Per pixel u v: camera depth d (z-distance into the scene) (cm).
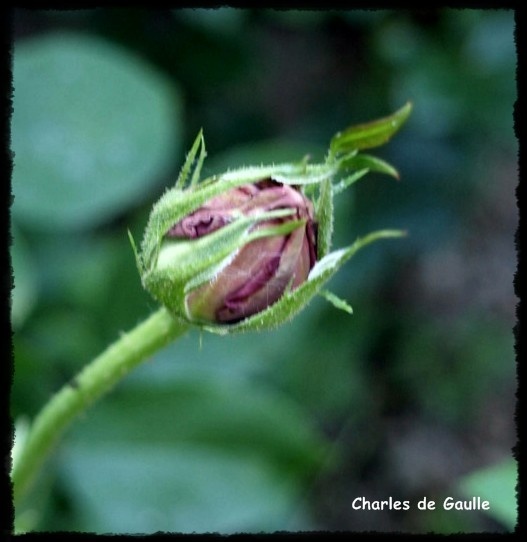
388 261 48
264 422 32
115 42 43
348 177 23
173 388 31
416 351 55
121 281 33
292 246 23
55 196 33
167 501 31
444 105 42
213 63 45
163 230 23
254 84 49
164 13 42
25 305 31
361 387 52
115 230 42
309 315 33
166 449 32
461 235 61
